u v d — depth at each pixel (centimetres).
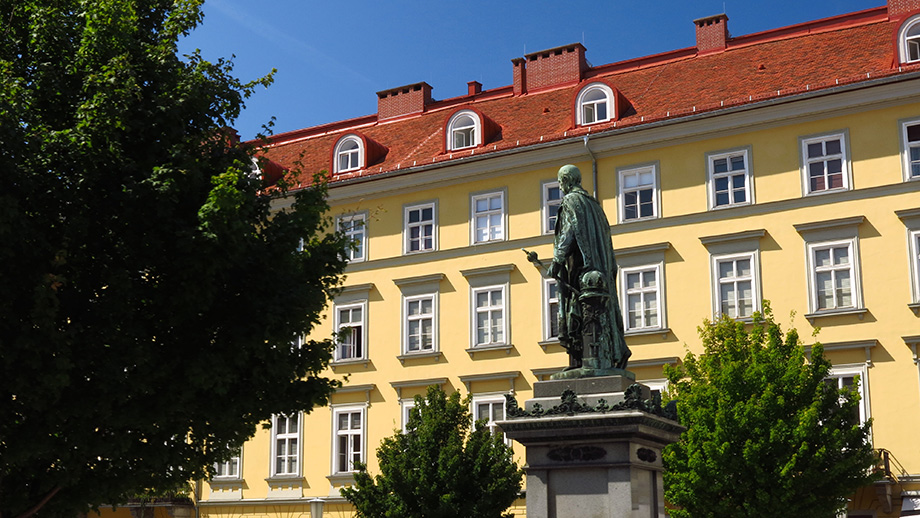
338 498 3538
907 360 2856
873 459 2459
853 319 2939
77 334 1516
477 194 3519
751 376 2439
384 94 4166
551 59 3844
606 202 3303
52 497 1634
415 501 2588
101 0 1667
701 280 3138
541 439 1152
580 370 1195
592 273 1220
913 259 2898
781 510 2333
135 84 1589
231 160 1775
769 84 3247
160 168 1575
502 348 3372
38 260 1495
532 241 3400
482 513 2531
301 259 1777
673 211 3206
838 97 3025
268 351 1630
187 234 1540
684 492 2381
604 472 1123
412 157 3719
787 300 3023
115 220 1583
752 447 2317
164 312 1594
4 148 1471
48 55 1678
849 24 3422
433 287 3538
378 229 3666
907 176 2934
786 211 3066
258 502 3662
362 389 3572
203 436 1705
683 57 3638
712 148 3189
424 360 3500
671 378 2588
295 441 3672
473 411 3388
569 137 3344
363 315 3641
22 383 1440
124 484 1658
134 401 1551
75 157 1547
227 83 1762
